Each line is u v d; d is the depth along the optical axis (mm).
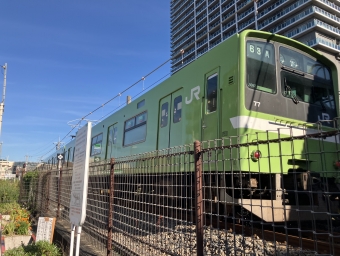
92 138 14945
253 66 5812
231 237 4348
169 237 3770
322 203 5699
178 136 7195
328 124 6805
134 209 4633
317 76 6992
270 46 6219
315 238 2480
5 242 7441
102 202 5824
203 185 3260
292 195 5629
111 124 12289
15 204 12125
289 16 52250
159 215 4020
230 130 5570
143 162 4582
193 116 6688
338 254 3914
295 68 6547
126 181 5047
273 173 5348
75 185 4836
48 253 5895
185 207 3586
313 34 47312
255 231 5039
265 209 5191
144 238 4234
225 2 67750
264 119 5684
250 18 60875
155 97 8641
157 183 4191
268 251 3646
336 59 7328
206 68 6492
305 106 6492
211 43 71375
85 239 6344
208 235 4254
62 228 7258
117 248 4832
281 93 6121
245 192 5168
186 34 83625
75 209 4641
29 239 7730
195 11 79812
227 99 5770
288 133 5934
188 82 7051
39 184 11664
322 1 49000
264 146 5355
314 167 5867
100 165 6066
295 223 5773
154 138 8344
